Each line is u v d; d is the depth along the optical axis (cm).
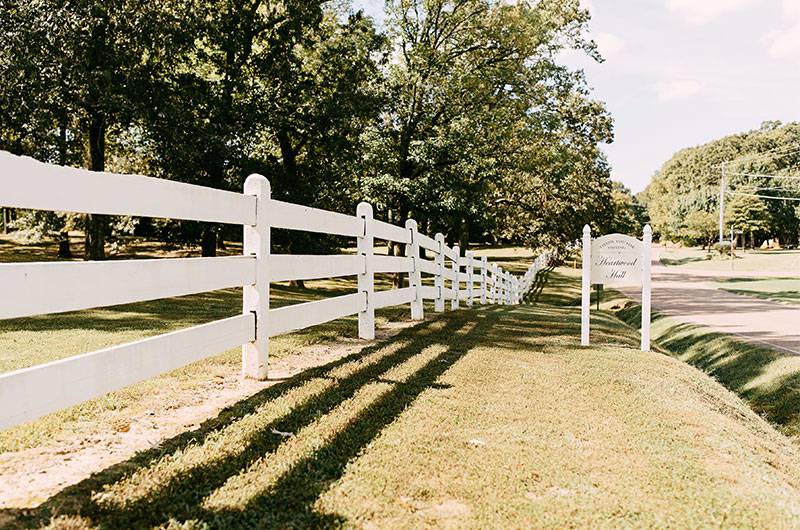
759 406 950
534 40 2300
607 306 2745
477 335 885
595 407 508
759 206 9044
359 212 759
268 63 2083
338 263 674
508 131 2325
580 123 3325
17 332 715
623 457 390
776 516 314
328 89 2225
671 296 2886
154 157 2017
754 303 2462
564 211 4166
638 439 429
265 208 499
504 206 3491
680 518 305
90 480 294
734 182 10400
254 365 507
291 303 1577
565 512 304
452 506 305
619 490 335
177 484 298
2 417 249
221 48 1961
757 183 10081
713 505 322
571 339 939
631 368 708
